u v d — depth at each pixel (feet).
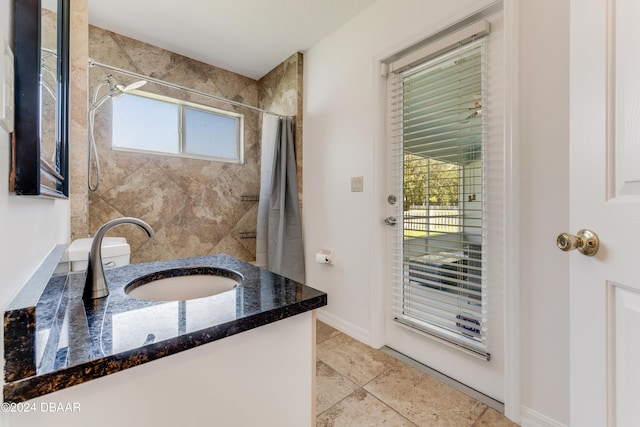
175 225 7.68
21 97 1.51
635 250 2.07
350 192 6.66
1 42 1.26
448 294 4.99
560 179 3.62
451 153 4.96
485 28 4.36
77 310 2.10
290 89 8.09
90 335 1.73
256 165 9.23
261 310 2.16
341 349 6.05
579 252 2.45
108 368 1.52
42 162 2.01
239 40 7.28
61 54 3.09
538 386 3.82
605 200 2.27
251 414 2.20
